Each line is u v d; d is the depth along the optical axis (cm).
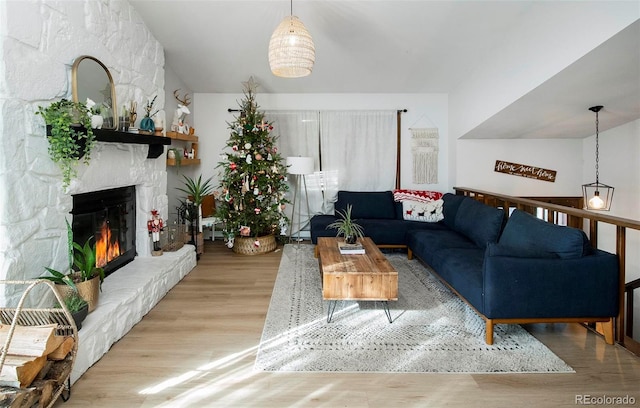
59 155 212
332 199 536
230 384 191
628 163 430
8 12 185
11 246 189
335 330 253
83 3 250
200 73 469
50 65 217
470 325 261
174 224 420
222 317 274
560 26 295
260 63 443
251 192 460
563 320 231
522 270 225
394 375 199
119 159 298
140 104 337
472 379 196
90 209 270
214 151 537
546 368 205
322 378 197
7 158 186
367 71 462
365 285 258
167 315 277
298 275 373
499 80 390
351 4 332
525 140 504
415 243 399
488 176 506
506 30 370
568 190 507
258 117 465
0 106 183
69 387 178
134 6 327
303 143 533
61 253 230
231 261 427
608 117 411
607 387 188
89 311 220
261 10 341
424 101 536
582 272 226
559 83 321
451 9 338
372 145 534
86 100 243
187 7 333
